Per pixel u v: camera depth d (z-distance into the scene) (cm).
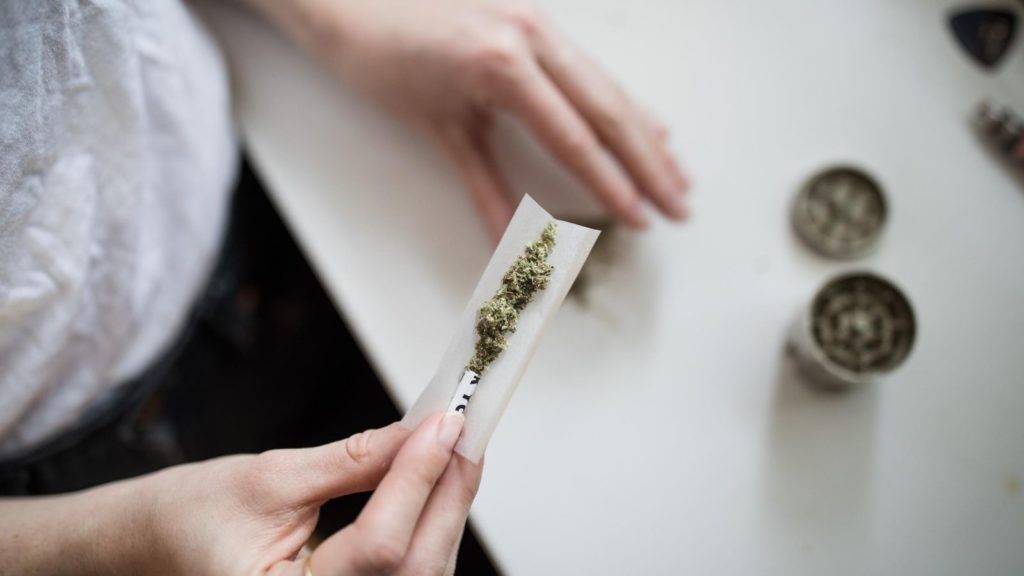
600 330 48
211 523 39
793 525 46
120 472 51
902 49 52
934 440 47
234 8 54
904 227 50
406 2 49
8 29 38
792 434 47
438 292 49
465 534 60
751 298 49
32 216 40
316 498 39
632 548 46
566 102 48
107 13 40
